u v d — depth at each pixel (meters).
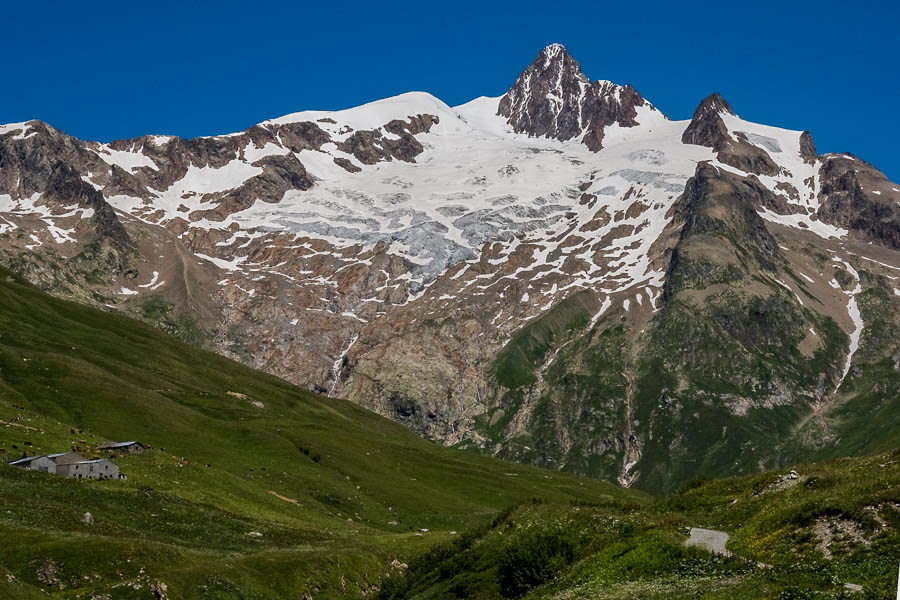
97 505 116.94
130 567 92.31
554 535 80.19
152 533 112.25
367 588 113.12
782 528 66.81
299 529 134.00
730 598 55.06
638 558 68.62
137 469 142.25
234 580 99.06
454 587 80.31
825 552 61.25
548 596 68.44
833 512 65.31
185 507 128.62
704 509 82.50
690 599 56.78
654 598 59.03
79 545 93.31
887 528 60.69
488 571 80.25
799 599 52.62
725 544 68.88
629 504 91.50
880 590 52.31
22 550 91.06
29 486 116.44
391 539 141.50
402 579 95.88
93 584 88.88
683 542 70.19
